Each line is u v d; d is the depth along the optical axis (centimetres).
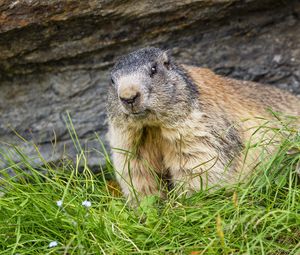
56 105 1253
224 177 1022
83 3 1105
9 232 916
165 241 896
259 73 1255
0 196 1051
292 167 971
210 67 1246
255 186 956
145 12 1138
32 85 1241
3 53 1170
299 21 1220
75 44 1180
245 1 1153
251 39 1234
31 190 1003
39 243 914
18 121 1250
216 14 1172
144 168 1061
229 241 862
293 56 1245
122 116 1016
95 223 909
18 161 1227
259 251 856
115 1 1111
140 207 970
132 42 1203
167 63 1031
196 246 873
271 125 1101
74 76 1237
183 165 1037
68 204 936
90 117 1252
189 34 1209
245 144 1056
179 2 1130
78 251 873
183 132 1020
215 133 1030
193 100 1027
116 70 1017
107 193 1041
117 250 872
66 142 1250
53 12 1109
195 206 946
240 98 1116
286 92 1205
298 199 919
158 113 996
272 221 877
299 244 835
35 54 1186
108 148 1238
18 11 1099
